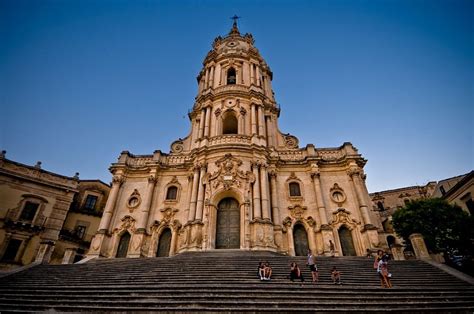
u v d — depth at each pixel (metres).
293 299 11.73
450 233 22.72
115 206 30.56
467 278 14.95
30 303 12.12
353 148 32.97
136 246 27.48
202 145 32.16
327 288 13.04
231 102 36.03
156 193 31.73
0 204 30.97
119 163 33.00
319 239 27.34
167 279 15.00
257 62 41.81
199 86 43.66
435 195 43.16
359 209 28.52
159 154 34.28
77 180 37.56
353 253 26.86
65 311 11.19
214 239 26.20
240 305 11.10
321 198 29.27
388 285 13.54
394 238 43.81
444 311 10.74
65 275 17.12
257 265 17.59
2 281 15.80
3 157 32.78
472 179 30.73
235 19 52.38
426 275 16.09
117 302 11.49
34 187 33.78
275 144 36.19
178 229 28.70
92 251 27.09
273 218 28.02
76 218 37.47
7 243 30.02
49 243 21.44
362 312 10.48
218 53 43.25
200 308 10.73
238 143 31.05
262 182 28.84
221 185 28.30
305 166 32.31
